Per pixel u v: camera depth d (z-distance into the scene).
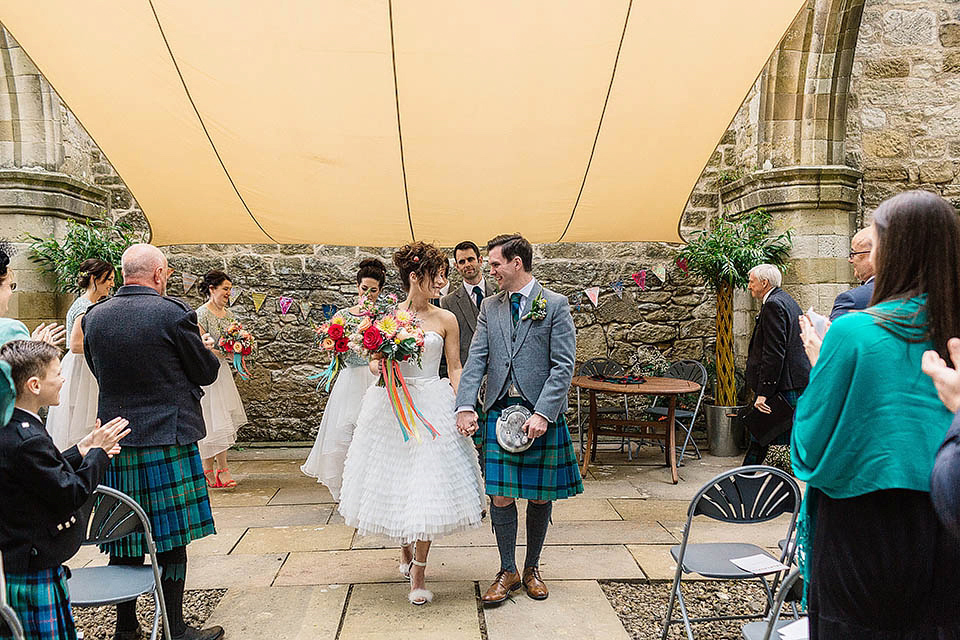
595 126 4.11
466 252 4.19
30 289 5.23
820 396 1.48
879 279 1.50
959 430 1.21
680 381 5.29
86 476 1.86
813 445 1.49
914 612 1.42
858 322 1.46
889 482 1.40
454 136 4.14
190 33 3.48
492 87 3.81
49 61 3.70
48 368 1.83
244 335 4.79
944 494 1.19
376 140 4.18
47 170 5.38
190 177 4.52
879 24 6.05
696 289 6.53
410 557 3.25
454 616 2.83
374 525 2.78
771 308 4.12
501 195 4.73
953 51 6.06
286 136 4.15
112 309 2.52
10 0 3.33
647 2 3.31
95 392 3.88
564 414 2.96
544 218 5.05
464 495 2.84
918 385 1.41
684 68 3.71
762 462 4.31
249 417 6.33
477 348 3.02
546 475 2.87
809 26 5.61
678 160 4.40
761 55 3.63
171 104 3.95
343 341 2.91
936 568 1.41
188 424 2.58
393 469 2.83
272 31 3.46
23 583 1.76
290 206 4.84
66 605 1.86
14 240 5.20
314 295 6.34
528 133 4.14
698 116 4.04
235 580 3.24
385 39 3.50
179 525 2.52
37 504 1.77
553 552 3.56
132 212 6.27
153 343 2.50
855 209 5.78
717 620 2.65
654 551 3.57
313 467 4.28
